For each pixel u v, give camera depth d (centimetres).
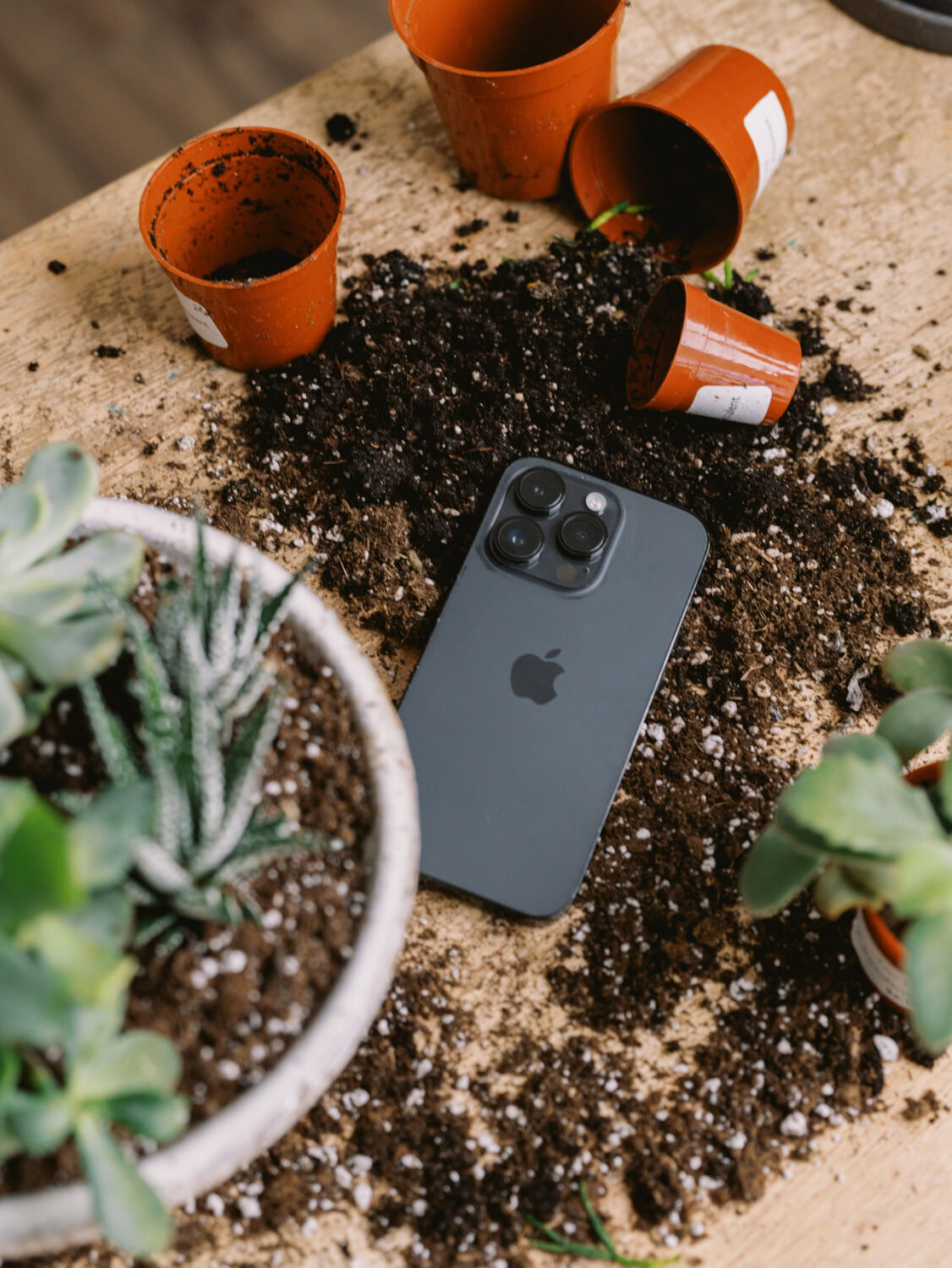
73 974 38
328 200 57
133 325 58
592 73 56
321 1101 49
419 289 59
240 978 42
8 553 42
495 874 51
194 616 43
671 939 51
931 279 60
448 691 53
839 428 58
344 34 90
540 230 61
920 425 58
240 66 88
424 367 58
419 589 55
